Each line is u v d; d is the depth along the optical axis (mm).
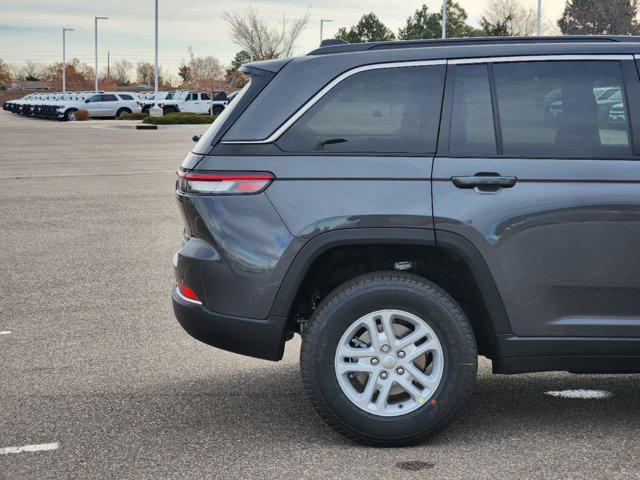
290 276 4172
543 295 4141
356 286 4168
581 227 4098
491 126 4188
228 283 4230
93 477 3930
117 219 12430
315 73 4273
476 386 5281
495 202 4102
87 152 25844
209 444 4332
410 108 4219
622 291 4141
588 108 4188
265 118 4242
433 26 100500
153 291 7918
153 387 5270
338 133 4211
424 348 4184
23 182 17406
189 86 67125
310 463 4062
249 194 4191
